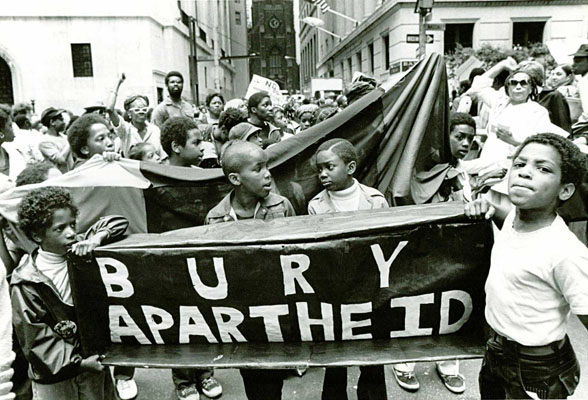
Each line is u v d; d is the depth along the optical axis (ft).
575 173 5.69
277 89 23.36
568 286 5.60
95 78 66.44
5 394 5.46
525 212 5.97
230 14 217.36
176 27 76.07
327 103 33.60
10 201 8.86
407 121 11.52
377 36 67.21
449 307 6.70
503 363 6.19
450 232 6.51
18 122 23.80
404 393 10.33
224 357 6.64
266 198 8.99
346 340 6.84
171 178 10.65
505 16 55.88
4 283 5.70
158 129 18.04
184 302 6.81
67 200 7.29
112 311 6.93
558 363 5.96
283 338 6.88
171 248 6.64
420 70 11.80
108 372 8.54
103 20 65.62
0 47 64.85
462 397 10.14
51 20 65.16
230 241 6.56
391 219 6.75
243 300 6.72
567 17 56.13
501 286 6.07
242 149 8.52
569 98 19.07
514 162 5.95
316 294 6.62
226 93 160.66
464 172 12.09
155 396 10.61
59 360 6.87
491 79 17.69
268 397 8.00
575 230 16.55
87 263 6.74
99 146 11.17
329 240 6.44
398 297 6.63
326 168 9.10
